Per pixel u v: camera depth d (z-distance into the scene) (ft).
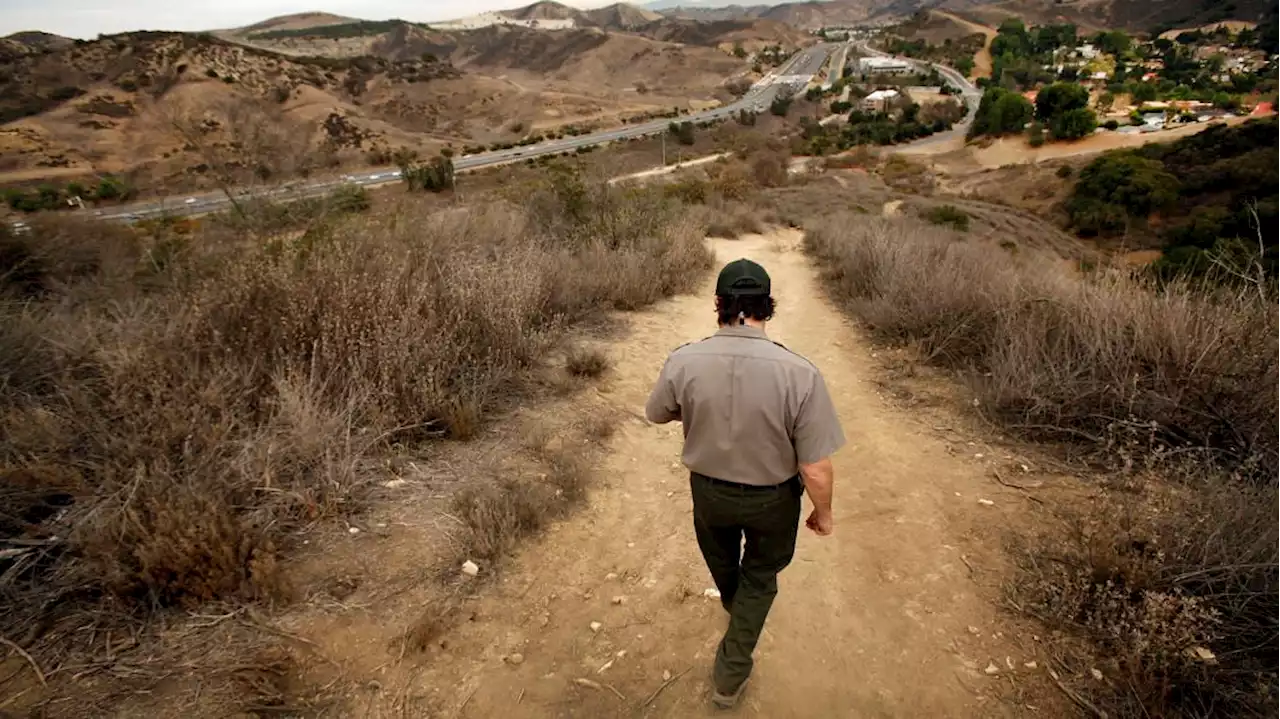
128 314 16.07
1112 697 8.35
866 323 26.45
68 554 9.77
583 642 9.66
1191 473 12.28
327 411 13.25
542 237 33.14
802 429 7.39
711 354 7.78
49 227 25.13
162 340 13.84
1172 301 15.90
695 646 9.76
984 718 8.36
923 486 13.82
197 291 16.11
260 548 10.16
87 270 24.84
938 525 12.41
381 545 11.03
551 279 24.64
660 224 40.16
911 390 19.12
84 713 7.61
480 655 9.22
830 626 10.16
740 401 7.50
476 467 13.75
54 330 14.85
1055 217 154.92
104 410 12.20
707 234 54.90
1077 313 17.90
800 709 8.70
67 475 10.54
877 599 10.64
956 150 297.74
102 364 13.10
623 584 10.95
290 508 11.43
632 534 12.37
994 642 9.50
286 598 9.57
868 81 573.74
